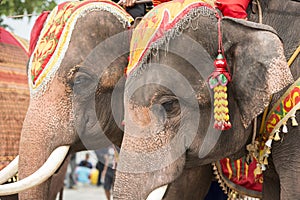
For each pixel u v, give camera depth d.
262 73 3.68
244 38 3.76
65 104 4.35
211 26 3.82
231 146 3.97
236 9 3.98
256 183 4.76
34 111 4.34
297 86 3.96
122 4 4.78
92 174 14.21
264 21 4.22
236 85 3.77
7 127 5.23
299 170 4.02
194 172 4.73
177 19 3.76
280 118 3.99
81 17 4.45
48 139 4.32
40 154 4.30
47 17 4.61
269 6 4.25
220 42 3.77
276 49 3.69
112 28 4.49
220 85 3.71
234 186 4.79
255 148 4.12
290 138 4.03
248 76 3.71
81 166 14.52
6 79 5.37
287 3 4.23
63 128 4.35
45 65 4.36
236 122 3.91
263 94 3.69
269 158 4.25
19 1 6.32
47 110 4.33
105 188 9.54
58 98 4.34
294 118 3.93
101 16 4.48
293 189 4.04
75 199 11.18
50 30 4.45
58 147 4.34
